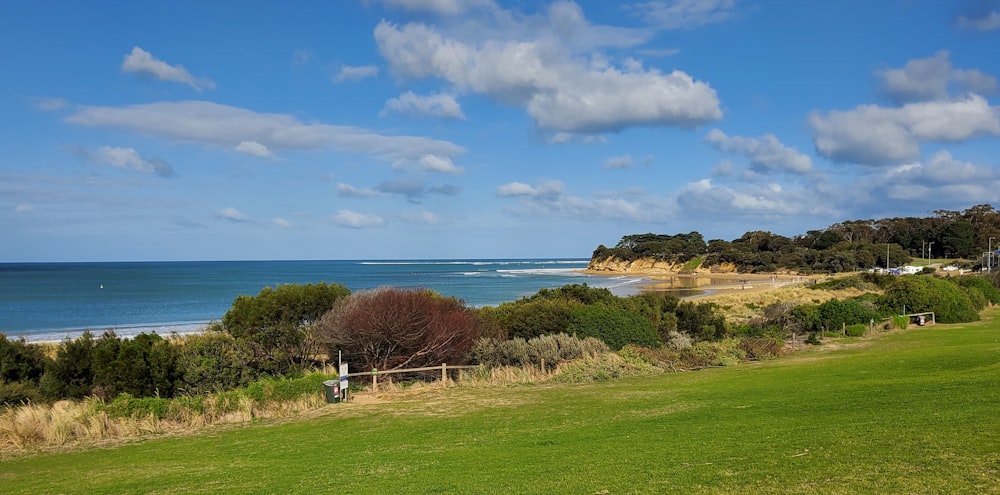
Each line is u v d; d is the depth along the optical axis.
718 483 6.91
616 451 9.45
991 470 6.38
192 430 14.34
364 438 12.52
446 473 8.91
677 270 166.38
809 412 11.37
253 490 8.70
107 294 83.75
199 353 18.84
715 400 14.18
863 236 162.12
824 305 32.94
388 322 20.58
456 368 20.75
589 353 21.66
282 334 20.80
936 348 21.83
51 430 13.45
